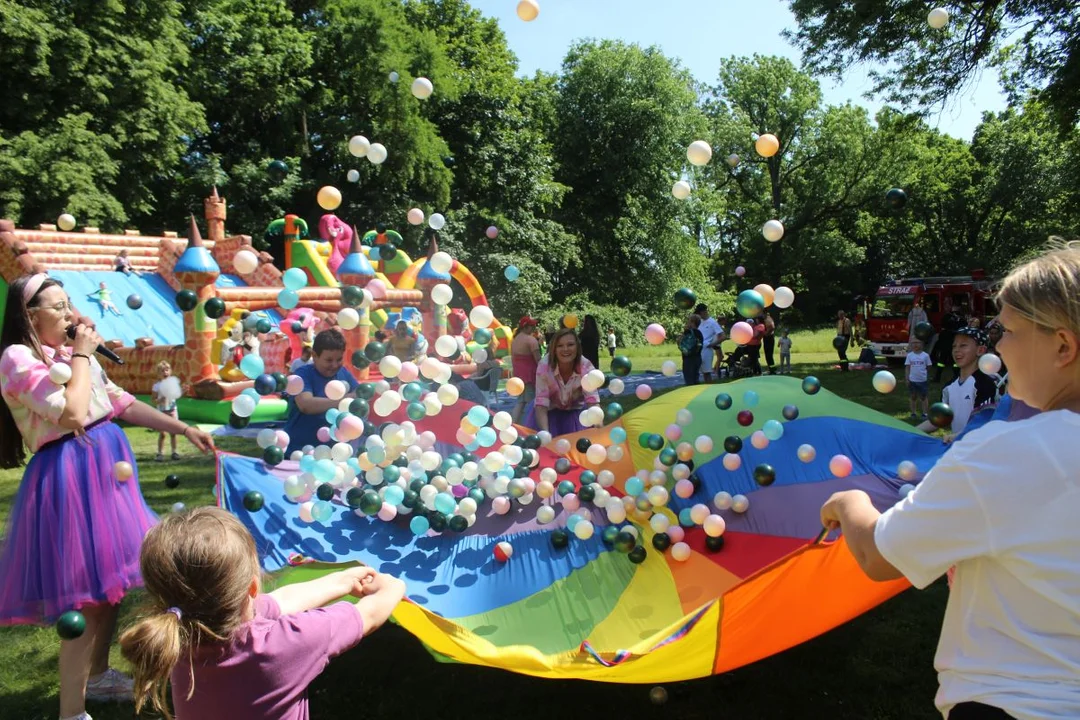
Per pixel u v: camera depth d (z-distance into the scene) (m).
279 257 29.44
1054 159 43.06
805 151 45.44
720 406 4.67
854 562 2.97
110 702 3.99
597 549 4.31
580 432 5.20
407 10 35.25
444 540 4.24
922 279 26.55
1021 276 1.68
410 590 3.89
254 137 30.36
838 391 14.81
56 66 21.52
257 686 1.95
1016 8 16.23
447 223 29.70
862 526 1.86
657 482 4.45
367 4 27.91
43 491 3.44
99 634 3.94
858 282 53.69
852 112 43.03
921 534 1.65
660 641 3.12
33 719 3.92
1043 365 1.64
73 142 21.30
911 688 4.12
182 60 24.80
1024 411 2.01
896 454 4.41
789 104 44.22
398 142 28.69
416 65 29.44
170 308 18.20
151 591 1.90
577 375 5.74
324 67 29.77
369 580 2.48
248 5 28.23
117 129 22.73
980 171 47.47
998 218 48.97
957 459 1.63
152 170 24.67
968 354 5.08
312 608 2.30
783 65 43.56
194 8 26.55
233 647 1.94
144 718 3.84
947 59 17.28
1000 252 48.59
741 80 44.47
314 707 4.02
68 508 3.43
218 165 27.20
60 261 17.83
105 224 22.62
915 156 43.47
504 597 3.97
